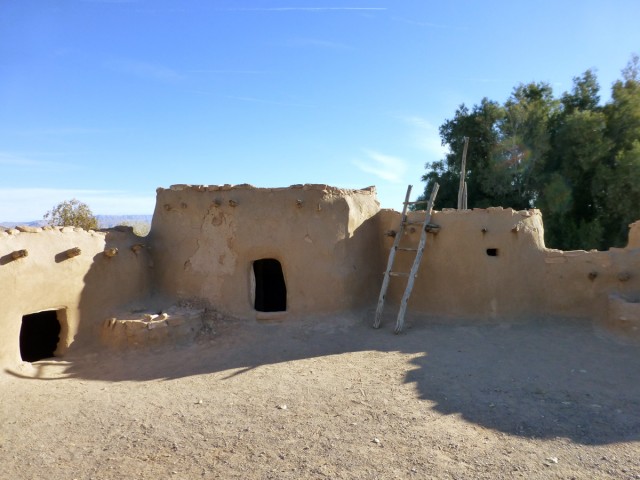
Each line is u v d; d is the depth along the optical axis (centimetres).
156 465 448
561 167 2055
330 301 981
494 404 570
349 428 513
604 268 900
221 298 988
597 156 1873
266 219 1001
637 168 1714
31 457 470
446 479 406
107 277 927
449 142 2402
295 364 758
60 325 862
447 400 586
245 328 934
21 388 673
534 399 582
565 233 2000
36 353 955
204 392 648
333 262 993
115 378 734
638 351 753
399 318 912
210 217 1017
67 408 601
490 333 878
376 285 1078
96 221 2036
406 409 561
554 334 852
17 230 802
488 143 2200
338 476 415
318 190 1006
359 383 655
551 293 934
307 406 580
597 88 2155
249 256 1005
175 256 1025
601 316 883
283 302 1345
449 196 2317
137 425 543
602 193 1903
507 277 948
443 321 959
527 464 429
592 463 429
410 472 419
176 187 1047
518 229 952
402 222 1035
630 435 483
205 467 441
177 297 1009
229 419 550
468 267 966
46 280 812
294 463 441
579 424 511
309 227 999
